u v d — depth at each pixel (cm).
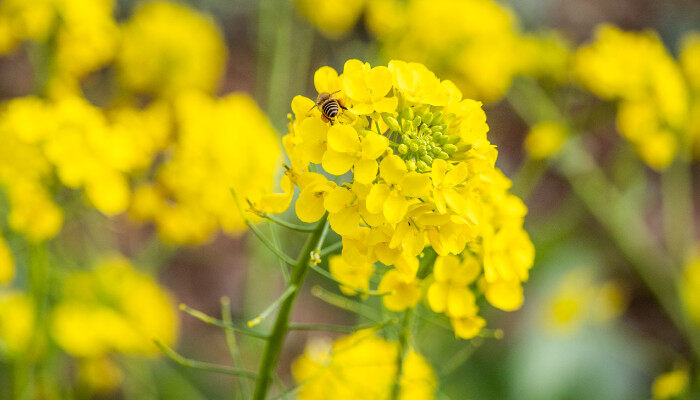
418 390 75
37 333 80
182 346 117
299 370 77
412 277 65
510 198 68
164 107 82
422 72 65
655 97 96
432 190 63
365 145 63
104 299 86
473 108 65
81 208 84
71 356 105
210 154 80
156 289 90
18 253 80
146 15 105
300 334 124
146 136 81
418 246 64
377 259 64
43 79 87
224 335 124
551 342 116
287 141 65
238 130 81
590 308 119
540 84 116
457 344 107
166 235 81
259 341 103
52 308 85
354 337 75
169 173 80
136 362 97
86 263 98
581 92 122
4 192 79
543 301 122
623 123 97
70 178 76
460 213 63
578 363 115
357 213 63
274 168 82
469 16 109
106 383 92
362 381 75
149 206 80
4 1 84
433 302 67
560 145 105
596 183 118
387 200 63
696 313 113
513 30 119
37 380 83
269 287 109
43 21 85
